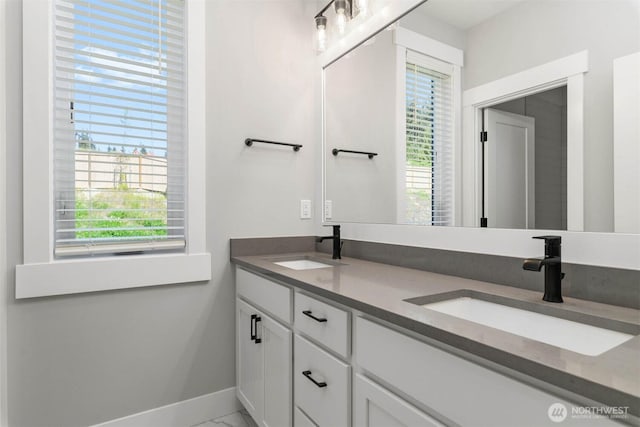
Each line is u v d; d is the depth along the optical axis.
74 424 1.51
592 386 0.50
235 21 1.90
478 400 0.66
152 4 1.68
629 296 0.89
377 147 1.70
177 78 1.75
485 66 1.23
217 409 1.84
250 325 1.67
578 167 0.98
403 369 0.83
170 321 1.73
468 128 1.28
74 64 1.52
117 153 1.61
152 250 1.72
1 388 1.35
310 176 2.14
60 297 1.48
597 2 0.95
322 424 1.13
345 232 1.91
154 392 1.69
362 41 1.79
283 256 1.87
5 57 1.37
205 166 1.80
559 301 0.94
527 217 1.10
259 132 1.96
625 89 0.90
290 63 2.07
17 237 1.39
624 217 0.90
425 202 1.46
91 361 1.55
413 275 1.35
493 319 1.03
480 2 1.24
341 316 1.04
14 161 1.39
